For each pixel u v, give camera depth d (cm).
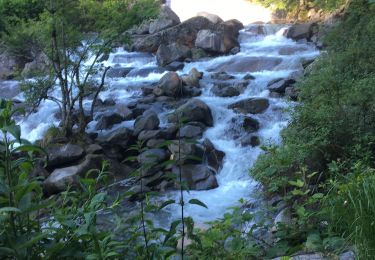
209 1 2167
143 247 285
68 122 924
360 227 324
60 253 237
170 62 1482
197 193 770
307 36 1548
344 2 1517
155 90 1163
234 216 386
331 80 687
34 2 984
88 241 257
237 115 1009
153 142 881
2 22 1020
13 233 227
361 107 620
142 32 1683
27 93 930
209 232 358
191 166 816
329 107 626
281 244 361
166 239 273
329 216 368
